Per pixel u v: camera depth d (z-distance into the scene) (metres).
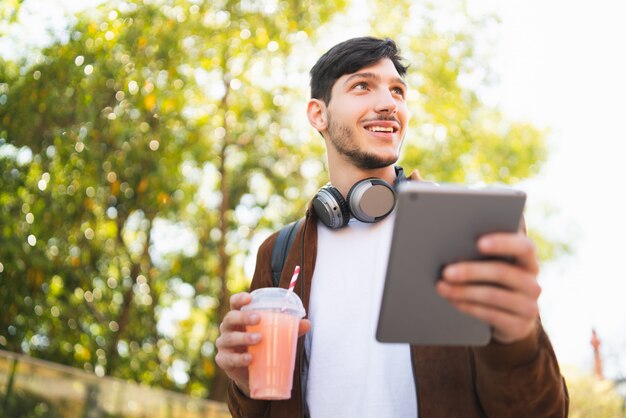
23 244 5.95
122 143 6.07
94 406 5.07
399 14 9.01
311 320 1.91
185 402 6.04
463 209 1.25
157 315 9.09
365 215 1.97
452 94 9.55
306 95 8.89
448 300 1.29
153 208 7.08
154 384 8.88
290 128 9.23
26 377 4.53
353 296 1.90
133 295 8.47
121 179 6.38
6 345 6.25
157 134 6.57
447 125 9.64
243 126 9.05
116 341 8.12
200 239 9.40
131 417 5.39
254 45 7.51
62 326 7.09
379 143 2.06
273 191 9.57
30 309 6.23
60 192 6.24
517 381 1.44
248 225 9.53
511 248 1.23
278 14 7.53
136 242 8.59
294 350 1.68
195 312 10.18
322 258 2.01
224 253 9.08
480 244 1.25
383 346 1.81
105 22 6.35
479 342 1.39
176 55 6.86
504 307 1.26
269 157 9.35
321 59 2.21
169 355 9.47
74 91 6.16
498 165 11.14
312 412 1.81
